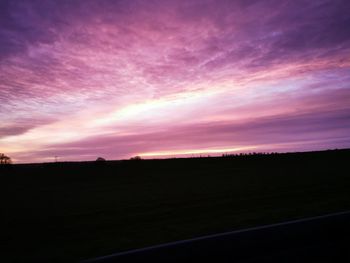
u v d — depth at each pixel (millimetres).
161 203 17641
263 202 16109
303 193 18391
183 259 2840
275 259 3258
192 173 39344
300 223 3457
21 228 13062
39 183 35625
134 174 41750
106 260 2584
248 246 3146
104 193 24094
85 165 59750
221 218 12633
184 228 11180
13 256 9031
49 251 9273
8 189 30359
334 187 20094
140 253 2711
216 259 2990
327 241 3578
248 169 40969
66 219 14484
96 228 12211
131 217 14047
